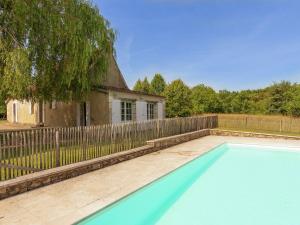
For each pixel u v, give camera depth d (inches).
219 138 788.6
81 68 611.8
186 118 749.3
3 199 247.3
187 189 345.7
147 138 529.7
